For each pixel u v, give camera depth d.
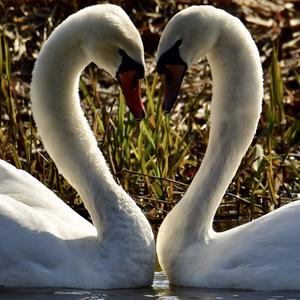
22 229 11.30
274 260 11.13
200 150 16.83
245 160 15.48
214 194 11.91
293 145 16.25
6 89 17.48
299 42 20.89
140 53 11.35
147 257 11.62
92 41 11.45
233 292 11.14
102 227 11.60
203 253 11.65
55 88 11.80
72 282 11.28
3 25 19.80
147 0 20.73
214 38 11.59
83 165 11.87
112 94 18.80
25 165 15.51
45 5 20.25
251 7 21.30
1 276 11.27
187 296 11.06
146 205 14.98
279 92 17.66
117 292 11.26
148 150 15.43
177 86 11.43
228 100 11.81
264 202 15.06
